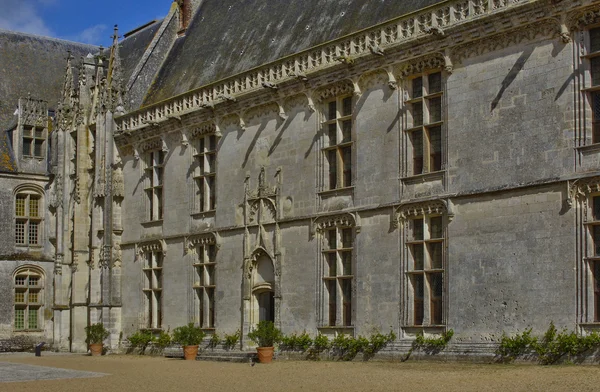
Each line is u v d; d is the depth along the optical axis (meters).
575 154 23.92
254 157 34.72
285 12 38.09
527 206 24.86
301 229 32.19
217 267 35.94
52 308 46.12
